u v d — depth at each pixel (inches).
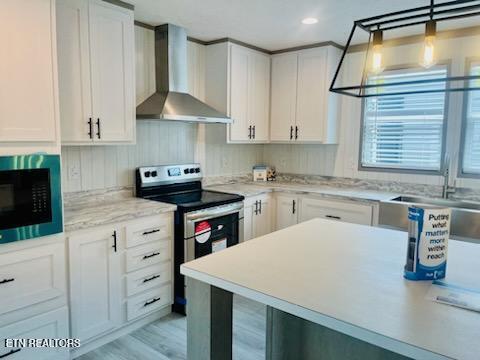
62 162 107.2
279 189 152.6
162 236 110.0
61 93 94.2
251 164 177.5
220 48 143.7
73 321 90.2
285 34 135.9
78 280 90.1
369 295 48.3
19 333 79.4
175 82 128.2
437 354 35.5
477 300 46.7
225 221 127.5
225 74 143.3
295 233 79.7
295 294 48.3
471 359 34.6
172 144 139.4
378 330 39.6
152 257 107.9
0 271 75.7
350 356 61.4
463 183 128.7
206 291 55.9
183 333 105.7
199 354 57.7
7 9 74.1
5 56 74.4
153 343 100.4
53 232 82.6
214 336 56.4
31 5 77.4
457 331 39.5
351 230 82.4
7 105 75.2
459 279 54.3
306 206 144.9
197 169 146.7
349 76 151.9
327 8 108.6
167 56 125.5
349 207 132.7
